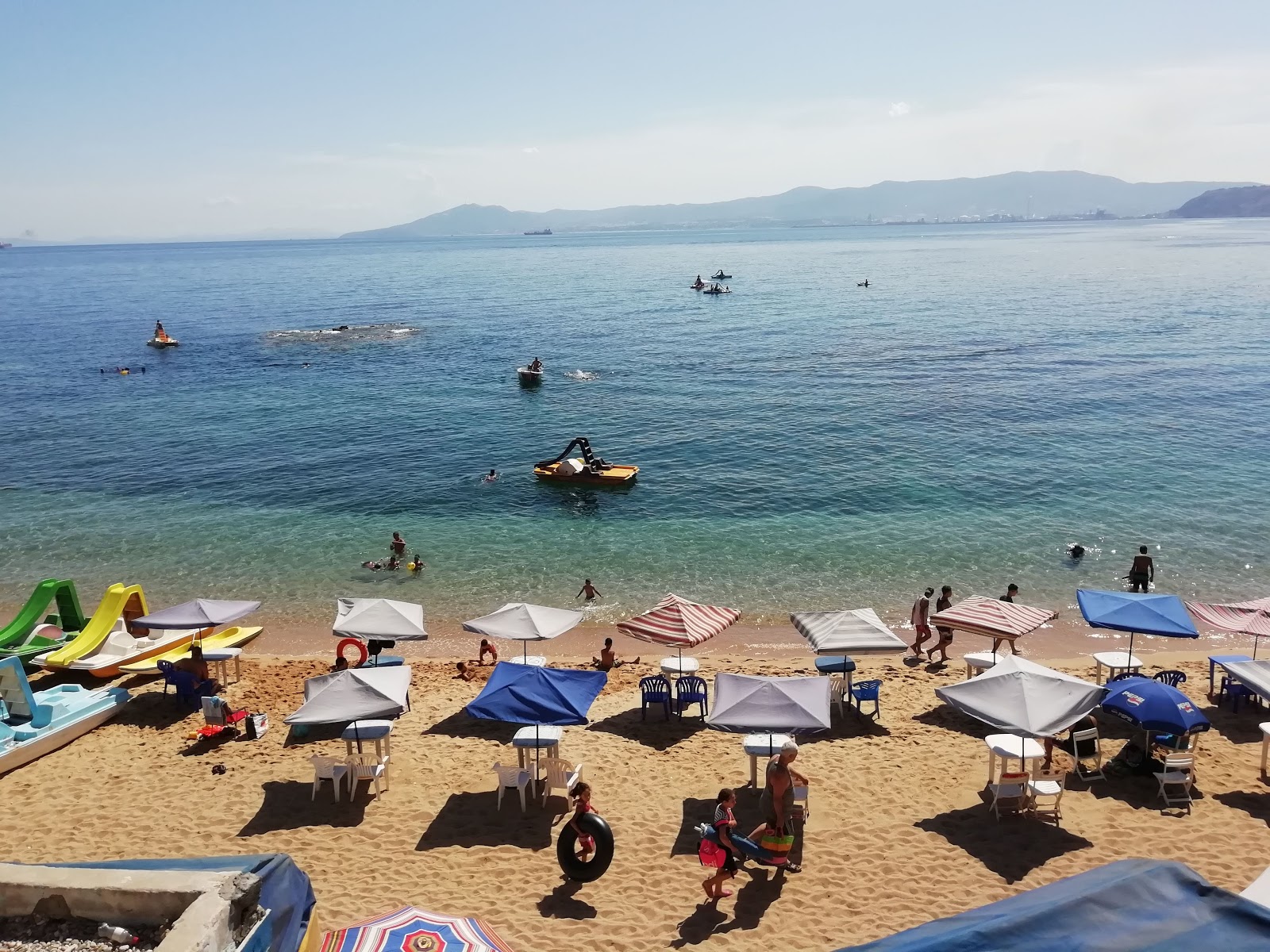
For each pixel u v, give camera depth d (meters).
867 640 18.86
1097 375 63.81
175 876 7.19
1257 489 38.59
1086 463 42.91
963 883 13.66
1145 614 20.34
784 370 69.31
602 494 39.97
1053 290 128.25
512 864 14.52
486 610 28.38
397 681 16.98
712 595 29.05
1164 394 57.09
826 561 31.80
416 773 17.58
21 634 23.77
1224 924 7.36
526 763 17.77
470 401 59.94
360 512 38.06
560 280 174.62
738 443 48.22
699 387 63.44
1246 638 25.28
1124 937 7.31
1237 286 126.12
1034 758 16.00
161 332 86.50
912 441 47.59
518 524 36.34
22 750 18.05
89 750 18.72
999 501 37.84
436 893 13.76
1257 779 16.59
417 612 21.72
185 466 45.53
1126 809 15.62
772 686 15.73
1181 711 15.60
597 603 28.59
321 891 13.80
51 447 49.50
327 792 16.88
